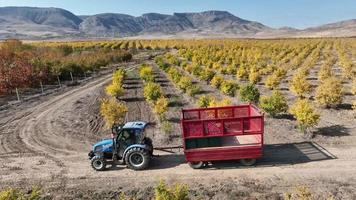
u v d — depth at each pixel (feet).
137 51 319.47
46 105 97.35
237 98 93.15
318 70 150.41
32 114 87.35
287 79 126.41
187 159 48.01
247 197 40.06
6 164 54.29
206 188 42.75
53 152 58.65
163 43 395.55
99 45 335.06
